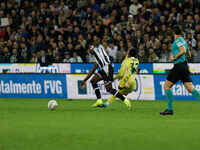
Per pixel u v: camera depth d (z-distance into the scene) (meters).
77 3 75.56
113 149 20.45
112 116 34.22
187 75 35.09
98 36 65.62
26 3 77.69
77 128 27.20
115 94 39.34
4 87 56.12
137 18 68.38
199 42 58.16
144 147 20.97
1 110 39.56
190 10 66.75
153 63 59.09
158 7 68.62
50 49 64.69
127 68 38.47
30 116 34.12
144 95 51.31
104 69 39.31
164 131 26.16
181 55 34.28
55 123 29.62
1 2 78.44
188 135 24.67
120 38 63.81
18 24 76.06
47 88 54.12
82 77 52.31
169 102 35.59
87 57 63.12
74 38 66.19
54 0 75.69
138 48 61.97
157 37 63.44
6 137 23.77
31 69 61.19
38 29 71.88
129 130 26.45
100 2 74.31
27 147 20.94
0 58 67.12
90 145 21.44
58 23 73.25
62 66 61.41
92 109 40.38
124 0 72.81
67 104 46.06
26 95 55.09
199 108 41.72
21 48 68.81
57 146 21.17
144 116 34.34
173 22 64.56
